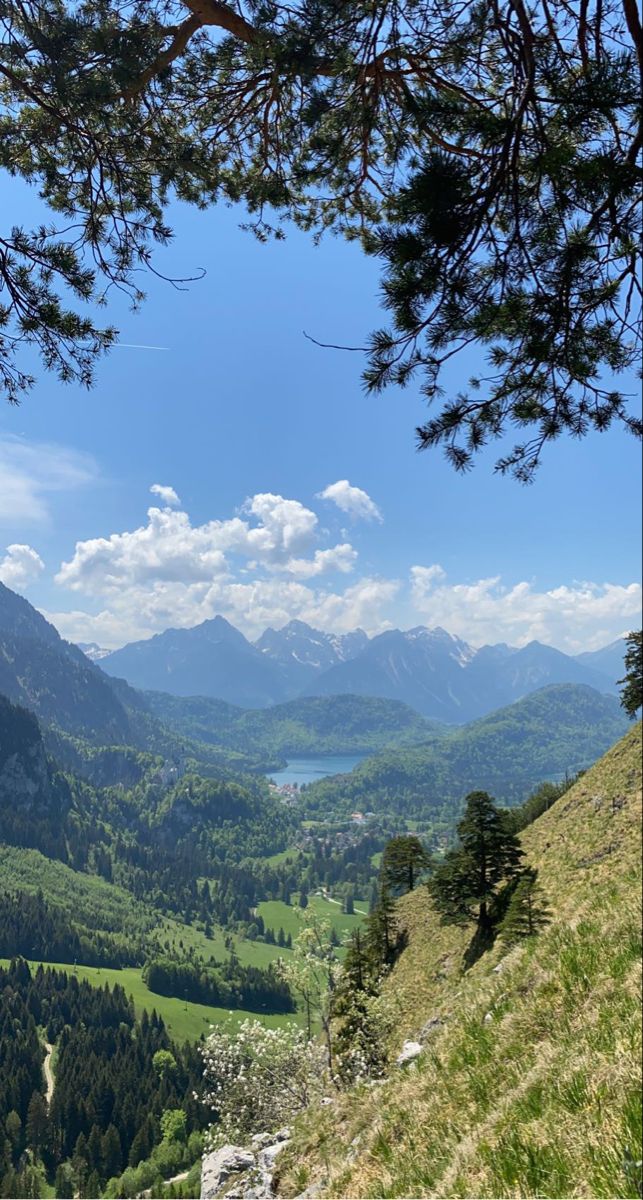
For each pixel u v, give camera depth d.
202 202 10.04
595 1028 8.23
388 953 70.06
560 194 5.76
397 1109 9.95
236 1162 15.45
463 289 6.00
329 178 9.38
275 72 7.19
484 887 54.50
